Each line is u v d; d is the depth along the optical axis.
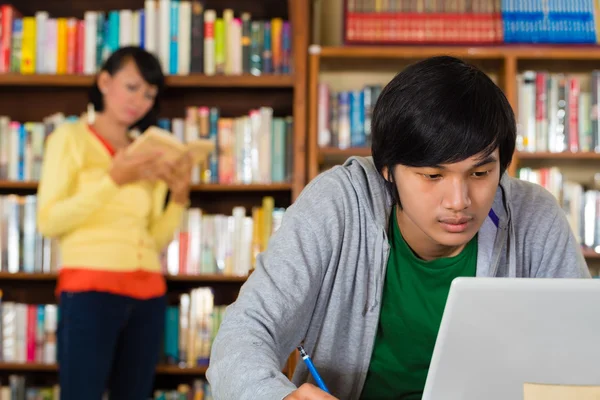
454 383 0.86
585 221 3.27
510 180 1.33
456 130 0.99
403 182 1.07
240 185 3.29
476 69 1.04
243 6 3.51
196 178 3.30
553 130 3.28
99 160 2.84
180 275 3.29
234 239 3.31
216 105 3.54
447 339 0.83
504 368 0.84
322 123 3.31
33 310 3.29
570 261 1.31
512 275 1.29
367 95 3.30
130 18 3.32
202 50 3.32
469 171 1.02
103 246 2.70
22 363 3.27
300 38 3.28
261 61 3.32
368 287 1.27
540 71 3.50
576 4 3.33
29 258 3.29
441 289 1.28
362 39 3.31
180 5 3.32
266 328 1.08
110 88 2.96
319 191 1.24
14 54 3.33
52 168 2.74
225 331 1.07
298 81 3.27
